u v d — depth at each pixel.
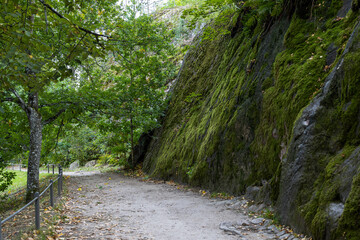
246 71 10.75
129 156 22.58
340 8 7.50
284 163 6.32
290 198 5.69
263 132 8.30
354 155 4.59
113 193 11.33
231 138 10.02
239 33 14.55
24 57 3.89
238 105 10.38
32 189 10.12
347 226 3.94
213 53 18.06
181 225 6.32
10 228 6.02
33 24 4.02
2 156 11.83
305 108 6.11
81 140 30.69
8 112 11.67
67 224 6.42
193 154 13.10
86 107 12.68
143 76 19.02
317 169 5.32
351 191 4.07
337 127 5.29
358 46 5.22
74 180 16.20
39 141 10.46
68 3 4.02
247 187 8.55
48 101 11.80
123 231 5.91
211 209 7.80
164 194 10.81
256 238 5.18
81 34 4.07
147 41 6.77
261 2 9.83
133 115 16.94
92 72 13.73
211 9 11.27
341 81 5.41
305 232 4.91
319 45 7.30
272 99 8.12
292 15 9.23
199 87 17.80
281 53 8.52
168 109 20.95
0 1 3.60
